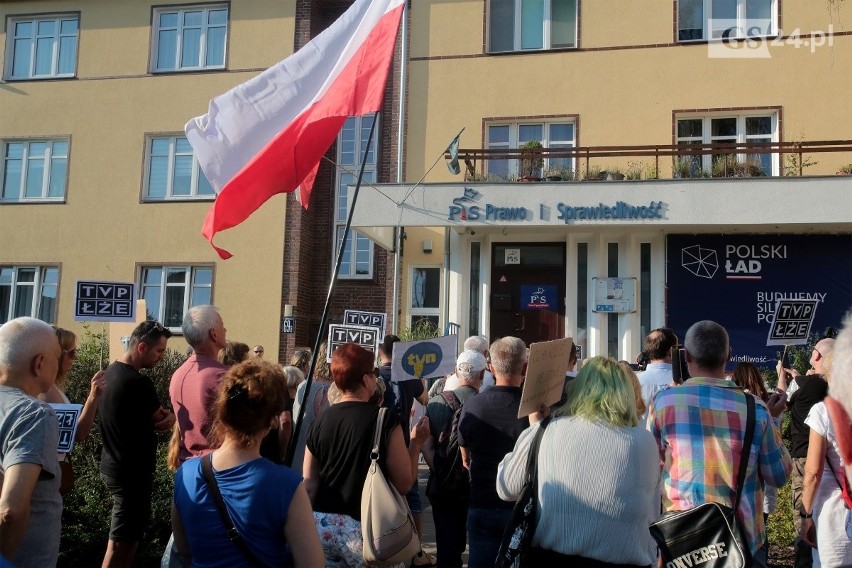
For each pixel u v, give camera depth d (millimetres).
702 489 3596
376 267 16078
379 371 6879
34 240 16812
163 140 16750
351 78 6863
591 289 13320
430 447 5410
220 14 16828
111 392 5027
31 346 3523
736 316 12836
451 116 15164
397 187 12438
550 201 12031
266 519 2779
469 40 15250
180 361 9422
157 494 6535
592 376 3416
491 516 4254
